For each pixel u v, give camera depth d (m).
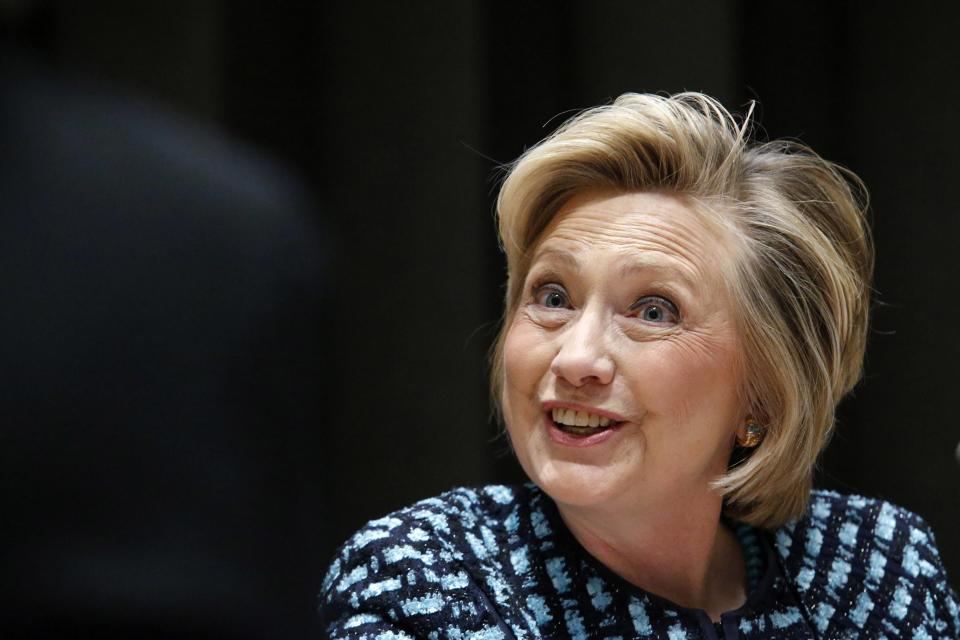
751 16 11.62
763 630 5.83
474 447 10.62
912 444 11.49
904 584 6.17
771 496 5.91
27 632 2.14
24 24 2.33
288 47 10.40
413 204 10.68
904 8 11.55
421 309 10.70
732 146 5.77
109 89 2.34
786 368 5.68
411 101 10.66
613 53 11.10
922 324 11.49
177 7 9.54
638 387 5.36
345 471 10.86
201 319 2.23
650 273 5.45
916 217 11.52
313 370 2.37
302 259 2.33
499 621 5.50
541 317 5.58
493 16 10.84
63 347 2.16
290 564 2.36
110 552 2.18
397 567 5.52
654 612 5.62
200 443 2.23
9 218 2.15
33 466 2.14
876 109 11.64
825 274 5.79
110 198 2.21
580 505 5.41
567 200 5.82
